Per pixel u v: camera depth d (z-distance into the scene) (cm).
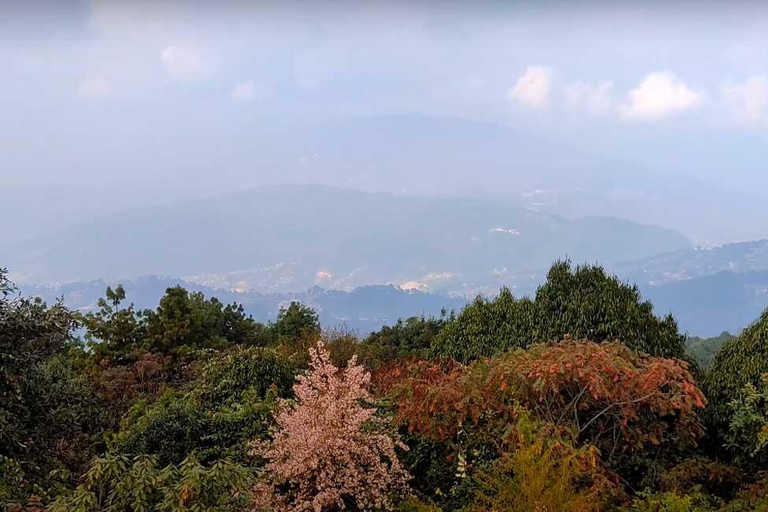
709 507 498
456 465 598
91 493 374
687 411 570
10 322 521
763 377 568
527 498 428
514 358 595
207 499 382
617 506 517
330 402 592
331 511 584
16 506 473
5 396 534
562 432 543
